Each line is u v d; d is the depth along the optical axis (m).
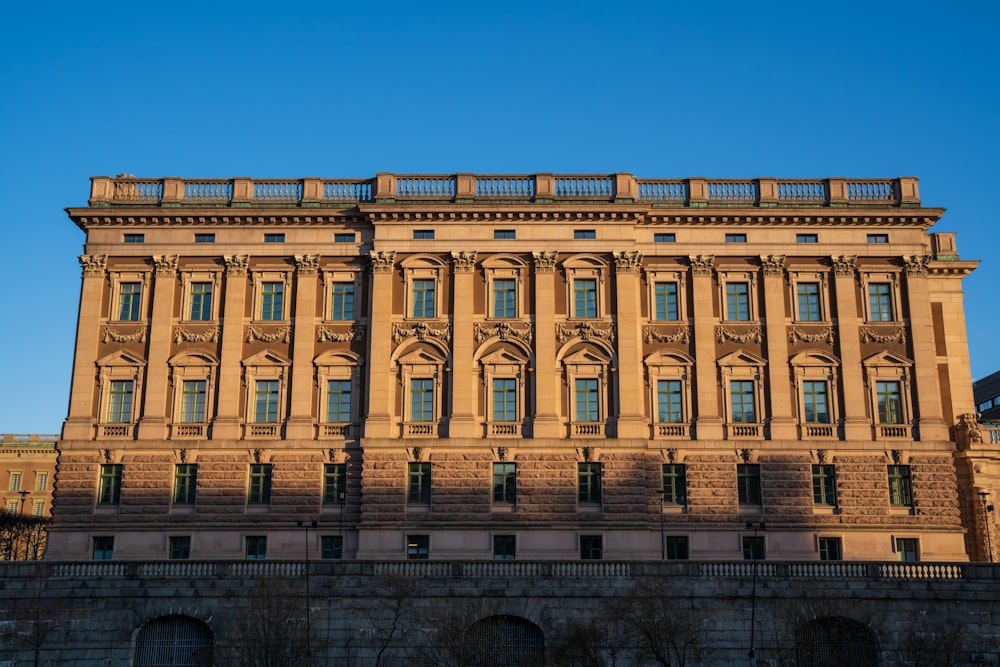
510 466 63.94
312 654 50.00
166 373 65.94
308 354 66.00
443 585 50.97
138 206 68.19
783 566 51.06
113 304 67.25
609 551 62.06
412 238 67.38
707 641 50.09
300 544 63.00
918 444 64.69
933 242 72.81
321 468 64.25
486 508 62.91
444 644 49.94
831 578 50.81
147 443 64.50
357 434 64.81
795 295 67.44
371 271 67.00
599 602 50.78
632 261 66.62
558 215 67.31
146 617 50.56
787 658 49.69
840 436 65.12
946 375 70.19
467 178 68.31
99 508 63.88
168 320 66.69
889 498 64.19
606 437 64.00
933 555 63.19
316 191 69.00
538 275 66.62
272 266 67.62
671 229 68.12
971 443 67.25
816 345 66.50
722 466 64.19
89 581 50.88
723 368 65.94
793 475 64.12
